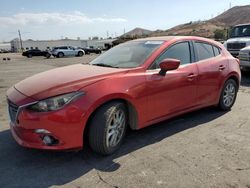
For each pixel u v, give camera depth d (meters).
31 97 3.80
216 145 4.52
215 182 3.46
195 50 5.50
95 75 4.17
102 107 4.01
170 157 4.12
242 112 6.25
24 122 3.76
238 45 13.05
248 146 4.47
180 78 4.98
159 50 4.84
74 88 3.85
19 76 14.13
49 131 3.69
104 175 3.66
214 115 6.02
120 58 5.00
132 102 4.30
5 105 7.34
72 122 3.74
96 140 3.99
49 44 90.81
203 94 5.55
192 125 5.43
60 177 3.63
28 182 3.53
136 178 3.58
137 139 4.77
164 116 4.88
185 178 3.56
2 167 3.89
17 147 4.50
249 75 11.97
